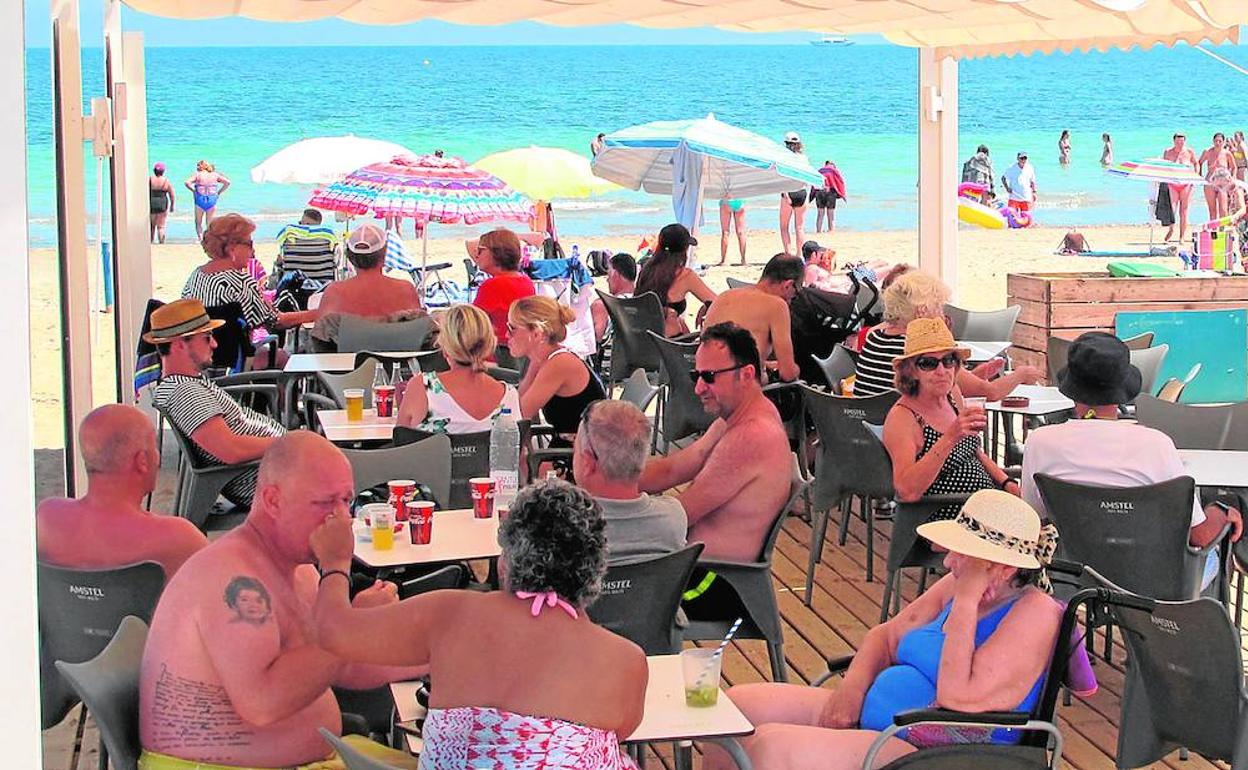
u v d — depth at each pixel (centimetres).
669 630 385
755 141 1240
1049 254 2338
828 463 586
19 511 223
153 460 375
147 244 897
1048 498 457
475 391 538
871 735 328
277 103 5019
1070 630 318
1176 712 340
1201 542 455
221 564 298
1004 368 769
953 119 1056
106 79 890
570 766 261
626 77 5419
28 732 226
